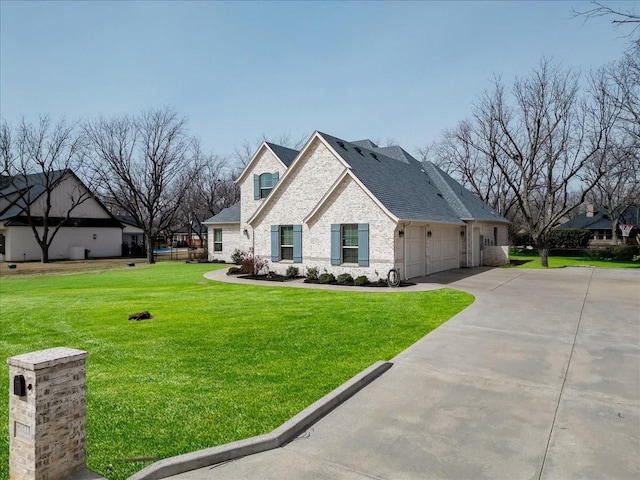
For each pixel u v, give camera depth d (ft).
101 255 140.77
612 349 25.59
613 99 78.38
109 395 18.79
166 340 28.32
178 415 16.70
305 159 64.34
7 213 125.18
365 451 14.06
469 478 12.50
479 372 21.70
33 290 58.59
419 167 91.91
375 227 56.44
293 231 65.16
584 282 57.31
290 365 22.80
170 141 116.98
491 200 143.64
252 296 47.34
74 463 11.80
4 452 14.12
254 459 13.64
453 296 45.21
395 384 20.15
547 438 14.88
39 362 11.00
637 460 13.44
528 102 107.86
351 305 40.40
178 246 212.64
